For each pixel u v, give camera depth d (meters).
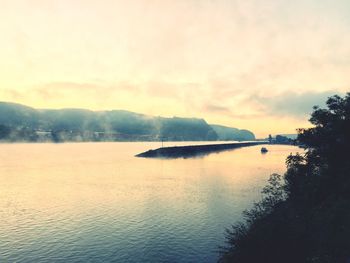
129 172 172.75
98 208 88.88
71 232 66.69
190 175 159.62
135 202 96.19
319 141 49.44
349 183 39.47
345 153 46.53
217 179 144.75
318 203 41.97
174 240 60.75
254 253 38.50
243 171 177.38
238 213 80.75
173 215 79.75
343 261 30.52
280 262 35.97
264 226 39.69
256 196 103.69
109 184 131.25
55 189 119.88
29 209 88.19
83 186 126.56
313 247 34.78
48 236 64.25
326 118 50.00
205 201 96.12
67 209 87.88
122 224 72.44
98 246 58.22
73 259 52.47
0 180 142.62
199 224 71.31
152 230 67.31
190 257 52.53
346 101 49.88
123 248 57.06
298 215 39.22
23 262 51.62
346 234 31.69
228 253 43.84
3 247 58.09
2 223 73.88
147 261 51.16
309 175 47.53
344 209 34.16
